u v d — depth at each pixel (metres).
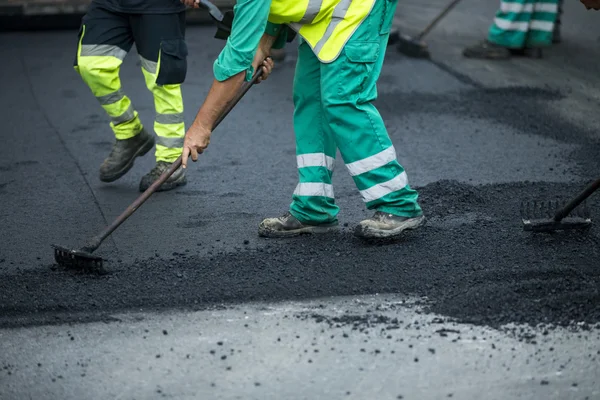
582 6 17.14
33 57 13.58
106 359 5.01
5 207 7.58
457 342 5.07
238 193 7.83
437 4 17.77
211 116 6.01
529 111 10.47
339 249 6.42
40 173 8.47
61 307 5.62
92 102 11.10
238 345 5.12
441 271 5.98
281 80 12.27
